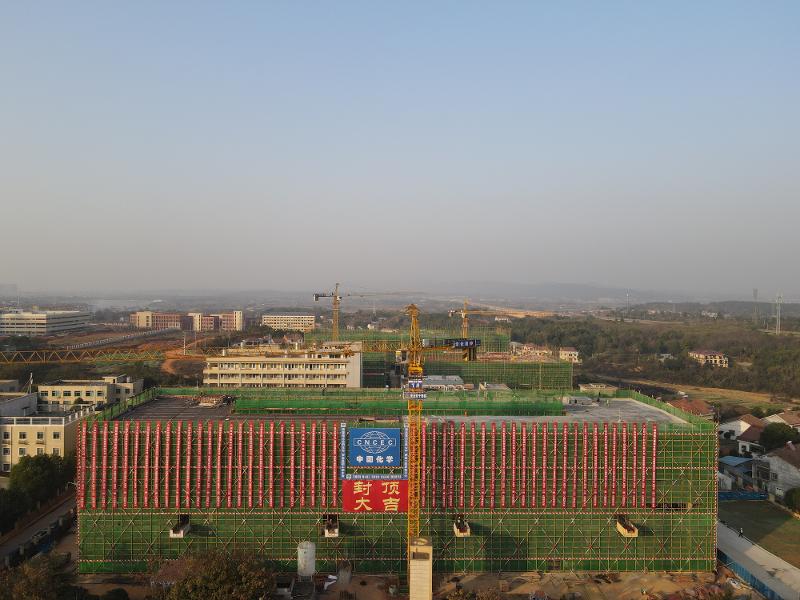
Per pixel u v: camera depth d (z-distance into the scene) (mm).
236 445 105500
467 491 107000
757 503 146500
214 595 82938
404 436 106625
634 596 99625
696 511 108250
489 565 107125
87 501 104625
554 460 107438
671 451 107688
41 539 113688
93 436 104438
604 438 107375
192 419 113000
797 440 178375
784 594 97688
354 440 105750
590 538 107688
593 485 107188
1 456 149375
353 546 105938
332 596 99000
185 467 105188
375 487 105812
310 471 105750
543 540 107562
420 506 106438
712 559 108188
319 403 122625
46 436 149375
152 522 104875
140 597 97125
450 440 106688
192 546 104938
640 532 107750
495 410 122625
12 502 116062
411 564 94375
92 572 104250
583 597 99250
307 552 99812
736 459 174750
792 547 118812
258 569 89688
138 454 105000
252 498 105188
